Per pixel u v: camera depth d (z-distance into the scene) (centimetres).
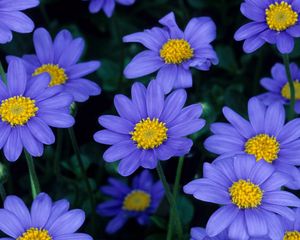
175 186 36
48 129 34
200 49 38
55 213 33
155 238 39
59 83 40
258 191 33
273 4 38
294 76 43
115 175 42
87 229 41
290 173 35
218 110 42
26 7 36
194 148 40
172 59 38
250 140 36
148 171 44
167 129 35
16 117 35
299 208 34
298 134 36
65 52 40
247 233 33
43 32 41
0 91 35
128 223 44
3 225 33
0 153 42
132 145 35
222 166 34
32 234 33
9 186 42
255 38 37
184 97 35
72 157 42
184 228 38
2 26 36
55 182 42
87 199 41
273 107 36
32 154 34
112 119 35
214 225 33
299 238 34
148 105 35
